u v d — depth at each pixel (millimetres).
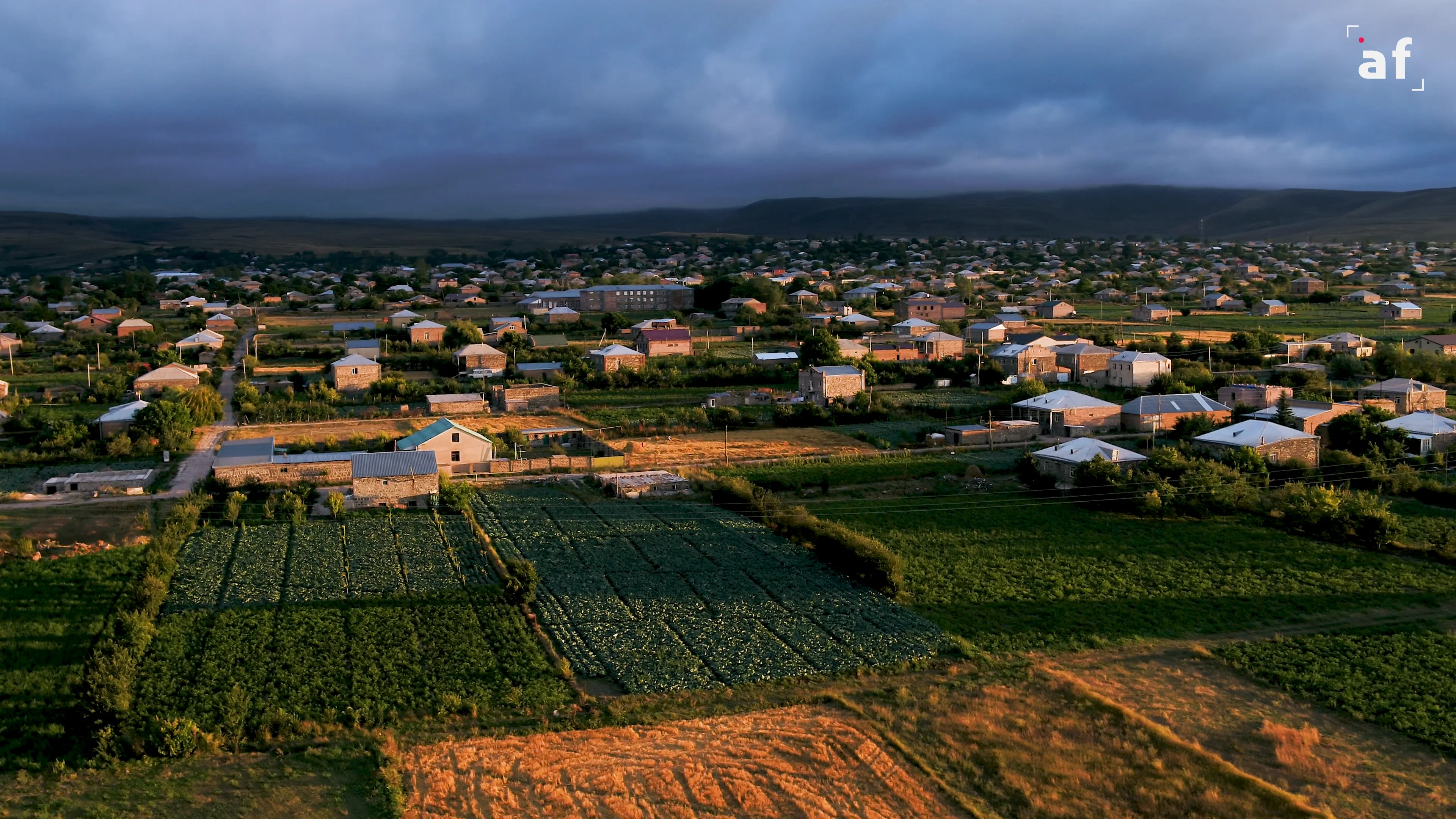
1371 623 62375
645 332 190125
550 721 51594
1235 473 92625
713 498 94062
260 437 122062
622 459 108188
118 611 62625
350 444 112625
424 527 83938
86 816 43125
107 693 49375
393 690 53875
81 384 156125
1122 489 90125
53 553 75062
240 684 54281
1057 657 58594
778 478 100500
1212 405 127375
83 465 105312
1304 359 173375
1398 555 75438
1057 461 99875
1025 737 49500
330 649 58750
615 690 54875
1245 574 71562
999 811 43812
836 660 58000
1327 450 106750
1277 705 52219
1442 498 89062
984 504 92500
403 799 44500
